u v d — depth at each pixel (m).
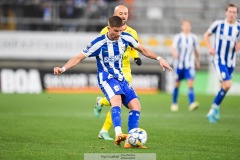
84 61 68.88
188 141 30.05
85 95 65.94
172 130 35.66
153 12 77.19
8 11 71.12
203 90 70.31
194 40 52.56
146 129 36.16
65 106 53.41
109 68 27.17
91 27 72.62
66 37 69.06
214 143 29.33
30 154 25.31
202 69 70.44
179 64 52.41
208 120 43.47
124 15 29.84
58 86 68.75
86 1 72.44
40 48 68.75
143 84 69.56
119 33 26.28
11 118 42.03
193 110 52.47
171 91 70.19
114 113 26.33
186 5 78.44
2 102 55.94
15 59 68.38
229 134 33.56
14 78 68.19
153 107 54.59
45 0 71.81
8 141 29.59
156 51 70.50
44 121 40.47
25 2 71.19
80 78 68.81
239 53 67.19
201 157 24.66
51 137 31.42
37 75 68.44
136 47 27.20
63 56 69.06
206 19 77.75
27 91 68.25
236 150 26.91
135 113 26.91
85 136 31.97
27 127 36.41
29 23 71.94
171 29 75.44
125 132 35.41
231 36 41.53
